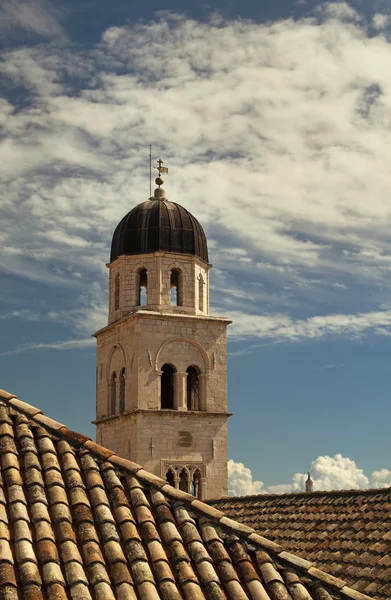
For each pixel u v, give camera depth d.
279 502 38.25
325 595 16.09
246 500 41.34
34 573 14.69
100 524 16.44
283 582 16.25
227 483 59.19
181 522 17.16
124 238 61.50
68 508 16.66
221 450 59.47
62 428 19.08
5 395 19.86
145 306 60.38
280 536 33.66
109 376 62.25
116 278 62.59
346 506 33.12
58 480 17.34
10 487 16.78
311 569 16.67
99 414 62.66
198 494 58.69
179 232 61.28
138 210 62.12
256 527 36.34
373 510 31.12
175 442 58.47
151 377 58.84
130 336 59.97
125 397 59.75
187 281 61.09
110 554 15.72
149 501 17.62
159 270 60.50
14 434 18.59
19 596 14.29
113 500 17.23
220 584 15.79
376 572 26.42
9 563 14.79
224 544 16.92
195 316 60.41
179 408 59.28
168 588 15.28
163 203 62.34
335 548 29.75
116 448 60.00
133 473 18.22
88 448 18.70
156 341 59.34
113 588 15.01
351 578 26.95
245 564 16.36
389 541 27.89
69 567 15.07
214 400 60.28
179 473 58.16
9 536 15.51
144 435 57.78
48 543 15.48
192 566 16.14
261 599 15.56
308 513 34.66
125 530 16.44
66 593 14.59
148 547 16.20
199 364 60.50
